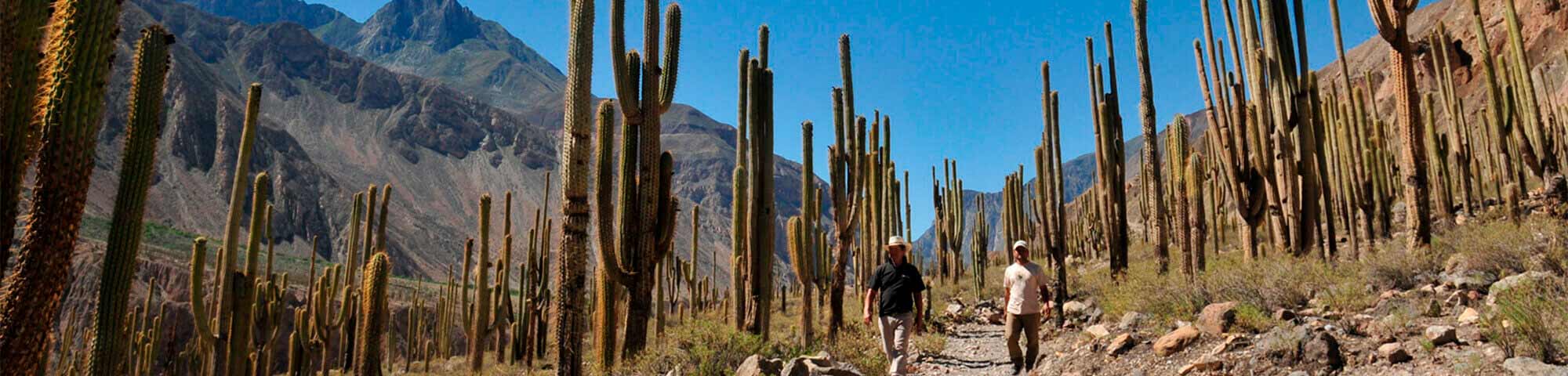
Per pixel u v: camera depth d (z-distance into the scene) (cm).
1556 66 3959
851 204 1130
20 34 354
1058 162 1182
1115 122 1358
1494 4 4791
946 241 2298
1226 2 1221
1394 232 1661
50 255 388
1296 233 1093
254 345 1523
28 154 372
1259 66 1161
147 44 576
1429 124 1464
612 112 881
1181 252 1102
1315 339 595
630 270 907
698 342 916
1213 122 1234
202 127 17012
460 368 2314
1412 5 1016
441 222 19800
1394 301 740
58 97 393
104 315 594
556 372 795
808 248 1055
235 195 1086
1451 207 1645
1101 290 1315
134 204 579
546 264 1998
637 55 913
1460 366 514
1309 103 1137
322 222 16312
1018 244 805
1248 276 894
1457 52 4781
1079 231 3219
